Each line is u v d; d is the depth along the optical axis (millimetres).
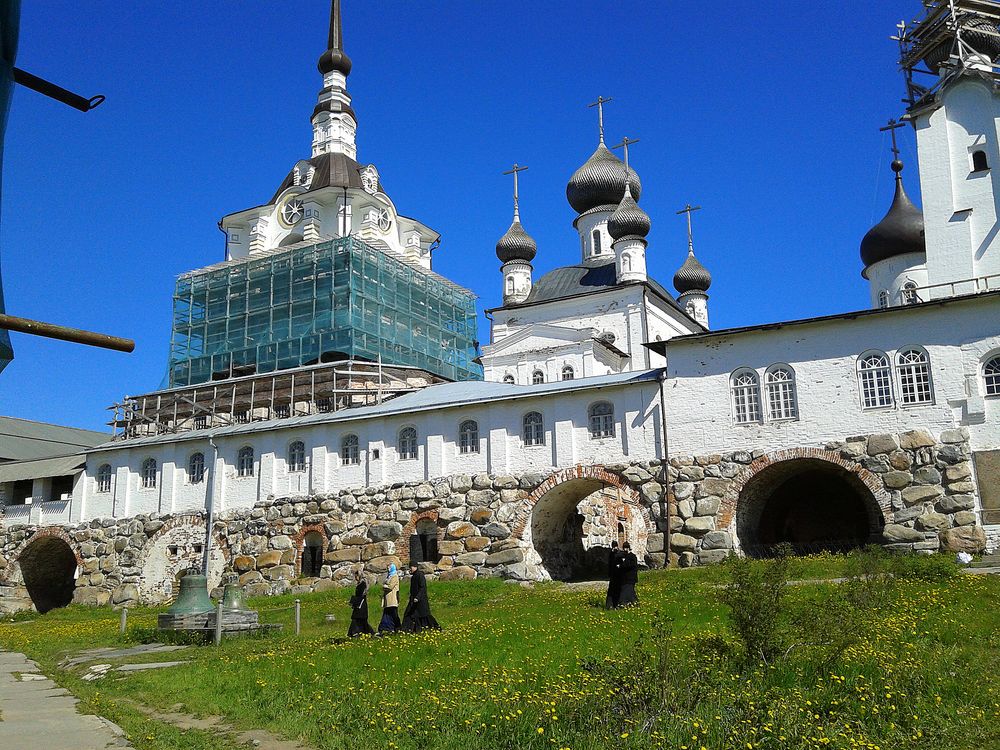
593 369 61062
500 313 69062
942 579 25984
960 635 17391
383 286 69000
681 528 38562
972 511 34062
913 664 14562
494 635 21562
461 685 15250
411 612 24281
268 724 14031
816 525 45781
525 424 43438
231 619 26984
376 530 45625
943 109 44938
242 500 50656
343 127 78250
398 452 46656
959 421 35125
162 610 45500
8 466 62188
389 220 75438
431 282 74812
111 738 13062
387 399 53906
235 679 17844
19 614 53031
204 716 14984
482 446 44188
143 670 20938
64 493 61719
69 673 22031
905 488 35281
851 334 37531
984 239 42750
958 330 35875
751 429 38344
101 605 53000
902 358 36562
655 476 39656
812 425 37344
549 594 33688
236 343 69688
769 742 11383
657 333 66250
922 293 51906
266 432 50562
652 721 12211
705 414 39344
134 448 55344
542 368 63094
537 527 43406
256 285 70438
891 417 36156
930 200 44312
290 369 59156
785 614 17438
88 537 55156
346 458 48312
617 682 13609
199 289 73000
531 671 16109
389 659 18891
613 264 70438
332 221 73062
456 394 47625
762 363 38812
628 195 70062
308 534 48094
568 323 66562
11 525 58531
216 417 59688
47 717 14930
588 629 21344
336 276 66812
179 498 52938
